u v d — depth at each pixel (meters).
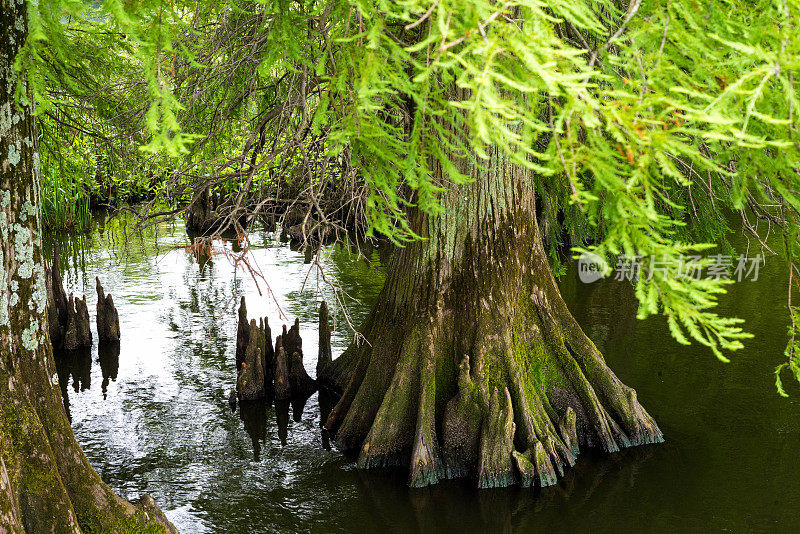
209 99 8.88
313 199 7.30
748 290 14.30
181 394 10.80
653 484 8.09
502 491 7.98
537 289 8.71
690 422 9.51
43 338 5.43
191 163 8.30
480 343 8.35
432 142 3.83
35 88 3.41
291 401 10.59
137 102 9.05
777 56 2.49
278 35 4.15
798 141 3.01
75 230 21.48
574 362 8.70
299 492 8.03
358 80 3.36
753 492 7.88
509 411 8.02
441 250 8.45
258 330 10.95
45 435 5.27
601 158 2.68
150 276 17.19
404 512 7.64
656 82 2.74
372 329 9.12
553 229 9.70
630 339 12.59
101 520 5.54
